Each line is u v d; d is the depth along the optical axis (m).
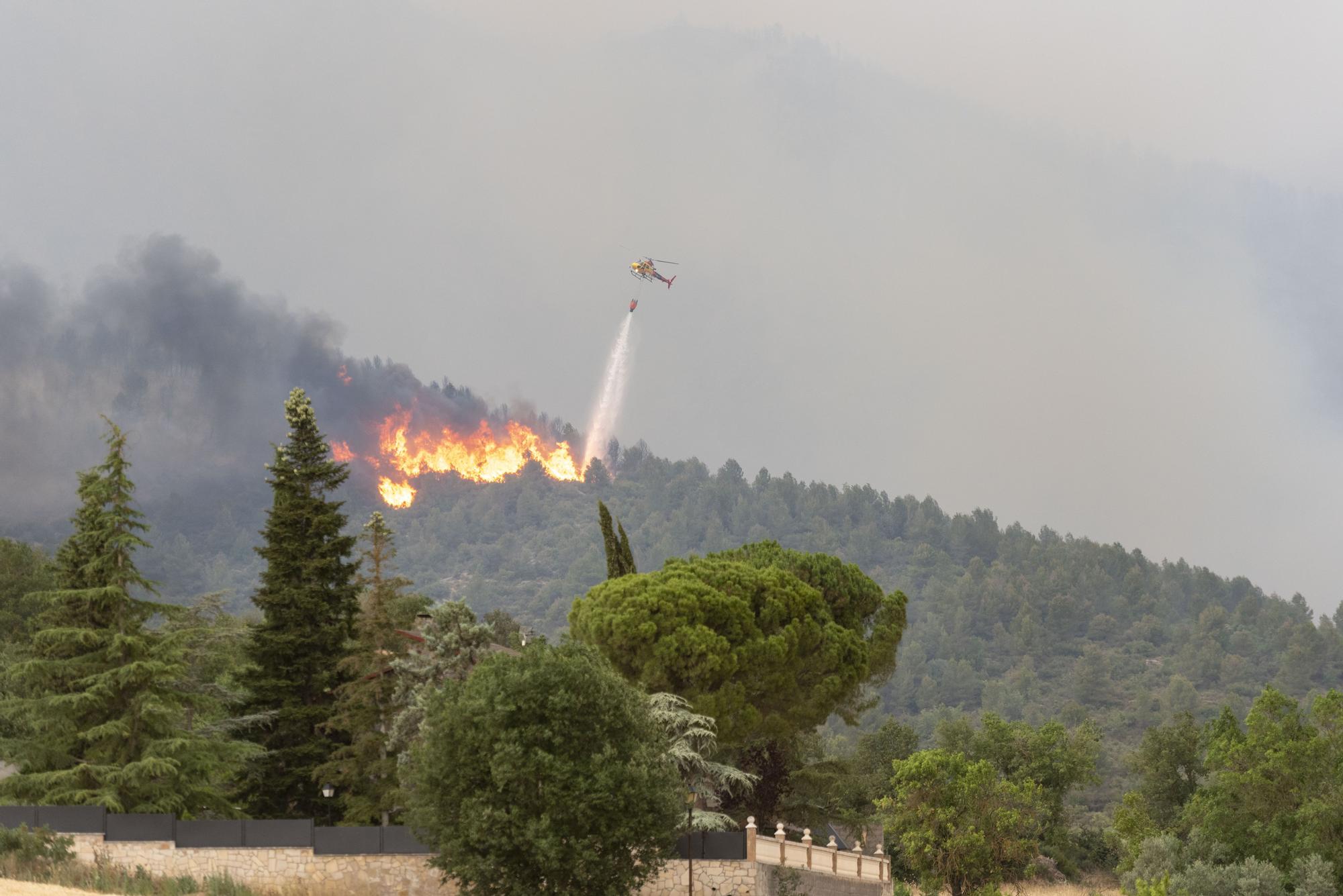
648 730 48.47
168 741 54.56
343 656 64.25
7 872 47.03
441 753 46.03
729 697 66.00
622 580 69.62
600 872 45.22
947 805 68.44
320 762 61.84
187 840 50.56
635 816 45.72
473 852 45.28
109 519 57.66
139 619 58.12
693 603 66.75
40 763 55.22
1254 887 62.91
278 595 63.50
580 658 47.47
